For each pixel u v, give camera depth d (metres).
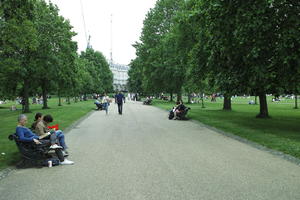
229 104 27.94
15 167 6.98
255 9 11.54
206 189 5.10
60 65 29.97
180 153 8.28
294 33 11.46
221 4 12.88
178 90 43.72
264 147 9.20
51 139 7.33
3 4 14.33
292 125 14.91
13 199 4.78
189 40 24.95
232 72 14.95
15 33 17.95
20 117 7.27
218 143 10.02
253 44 12.45
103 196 4.83
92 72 75.50
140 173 6.18
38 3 27.81
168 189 5.12
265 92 16.62
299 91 12.76
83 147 9.45
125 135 12.10
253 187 5.19
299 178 5.75
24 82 27.73
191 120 18.88
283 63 11.80
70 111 27.17
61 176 6.11
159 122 17.73
